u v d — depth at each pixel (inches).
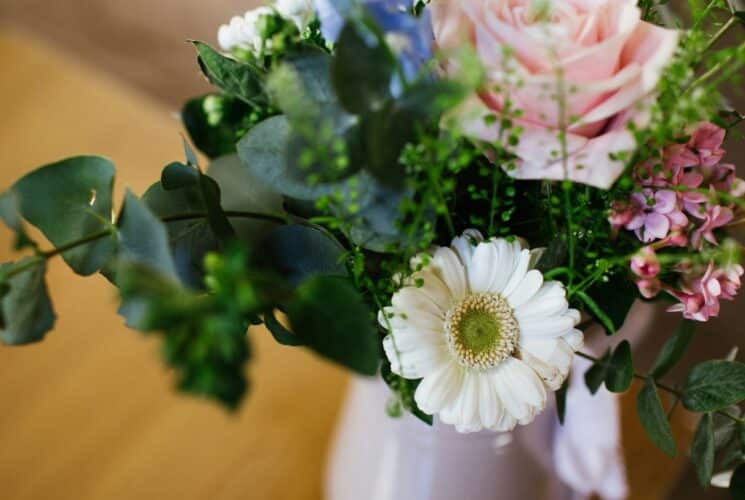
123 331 27.6
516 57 15.2
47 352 27.2
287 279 16.8
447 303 16.5
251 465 26.1
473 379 16.7
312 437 26.5
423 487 22.3
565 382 18.5
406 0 15.7
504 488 22.4
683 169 16.6
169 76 40.0
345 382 27.1
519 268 16.4
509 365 16.6
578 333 16.6
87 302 28.0
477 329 16.5
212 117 18.7
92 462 25.9
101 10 40.2
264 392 27.1
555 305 16.2
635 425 26.9
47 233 16.7
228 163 17.6
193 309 12.8
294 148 15.0
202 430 26.5
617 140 15.3
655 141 15.8
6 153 30.9
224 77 16.9
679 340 18.3
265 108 17.4
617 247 17.3
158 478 25.8
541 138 15.4
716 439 18.8
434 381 16.4
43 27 42.3
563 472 25.4
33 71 33.0
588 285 16.8
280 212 17.4
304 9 16.9
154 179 29.9
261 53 16.7
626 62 15.8
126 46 40.3
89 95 32.3
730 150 22.0
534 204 17.3
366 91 14.6
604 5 15.8
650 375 18.4
